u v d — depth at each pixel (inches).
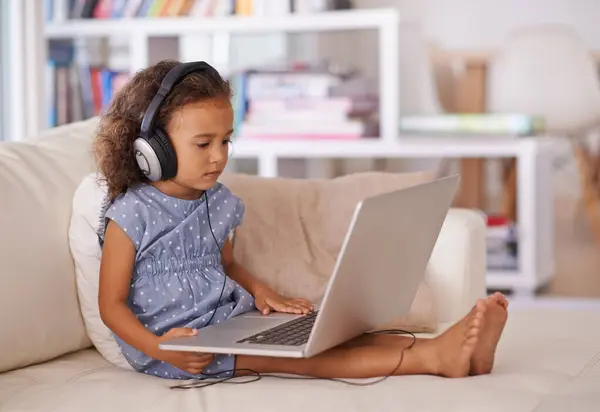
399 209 64.4
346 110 167.8
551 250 181.3
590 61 221.1
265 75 169.8
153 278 74.2
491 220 167.5
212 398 63.5
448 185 71.7
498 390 63.5
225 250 82.3
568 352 75.8
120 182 73.7
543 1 261.9
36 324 72.4
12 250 71.2
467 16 264.1
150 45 170.1
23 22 150.1
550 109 221.3
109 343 75.8
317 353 64.2
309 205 89.0
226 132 72.8
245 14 169.3
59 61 172.1
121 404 62.8
